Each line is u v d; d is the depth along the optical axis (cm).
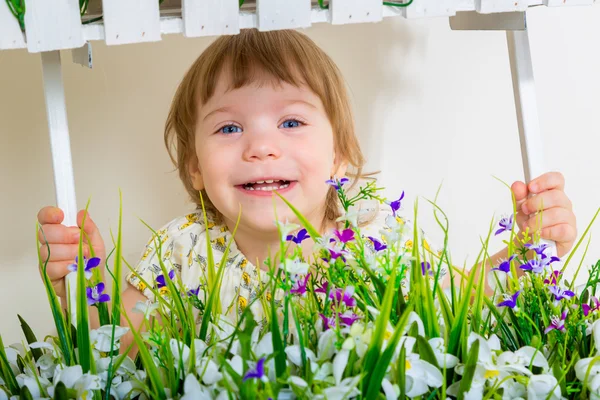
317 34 147
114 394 75
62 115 90
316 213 124
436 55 148
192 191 133
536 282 81
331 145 117
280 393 64
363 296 76
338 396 61
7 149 146
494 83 150
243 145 109
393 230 77
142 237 155
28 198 149
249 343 64
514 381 71
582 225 156
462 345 70
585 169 154
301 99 112
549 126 151
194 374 70
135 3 76
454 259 156
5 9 74
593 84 150
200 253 123
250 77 111
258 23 77
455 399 70
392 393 64
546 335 80
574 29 148
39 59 143
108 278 152
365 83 149
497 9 81
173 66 148
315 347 71
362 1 78
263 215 110
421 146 152
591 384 69
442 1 80
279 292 114
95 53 144
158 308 83
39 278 152
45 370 78
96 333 77
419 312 73
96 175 150
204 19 77
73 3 76
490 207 155
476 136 152
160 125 150
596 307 82
